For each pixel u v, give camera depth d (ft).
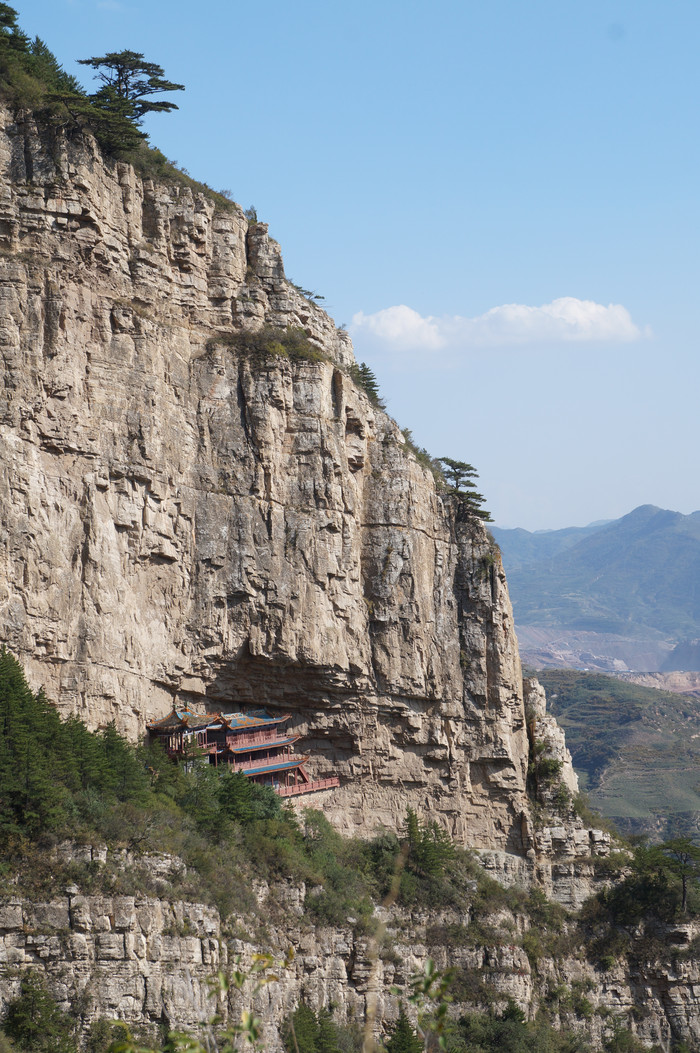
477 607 383.65
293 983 276.62
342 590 345.10
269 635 328.29
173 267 325.83
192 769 298.35
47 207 289.53
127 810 255.09
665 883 388.78
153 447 303.07
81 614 282.97
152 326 307.78
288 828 311.47
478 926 346.33
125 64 337.72
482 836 378.53
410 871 344.90
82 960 228.02
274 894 288.10
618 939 376.68
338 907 300.61
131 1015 229.86
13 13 317.63
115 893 236.02
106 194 306.76
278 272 349.61
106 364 295.69
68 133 297.33
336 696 349.00
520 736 389.19
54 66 336.49
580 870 388.37
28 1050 212.23
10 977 219.61
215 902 258.98
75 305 289.53
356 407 356.18
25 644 267.80
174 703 315.99
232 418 328.49
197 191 334.65
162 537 306.96
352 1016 292.20
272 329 345.51
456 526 388.57
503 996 335.26
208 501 321.73
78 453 286.25
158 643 306.76
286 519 333.21
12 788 232.94
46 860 232.12
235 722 321.32
